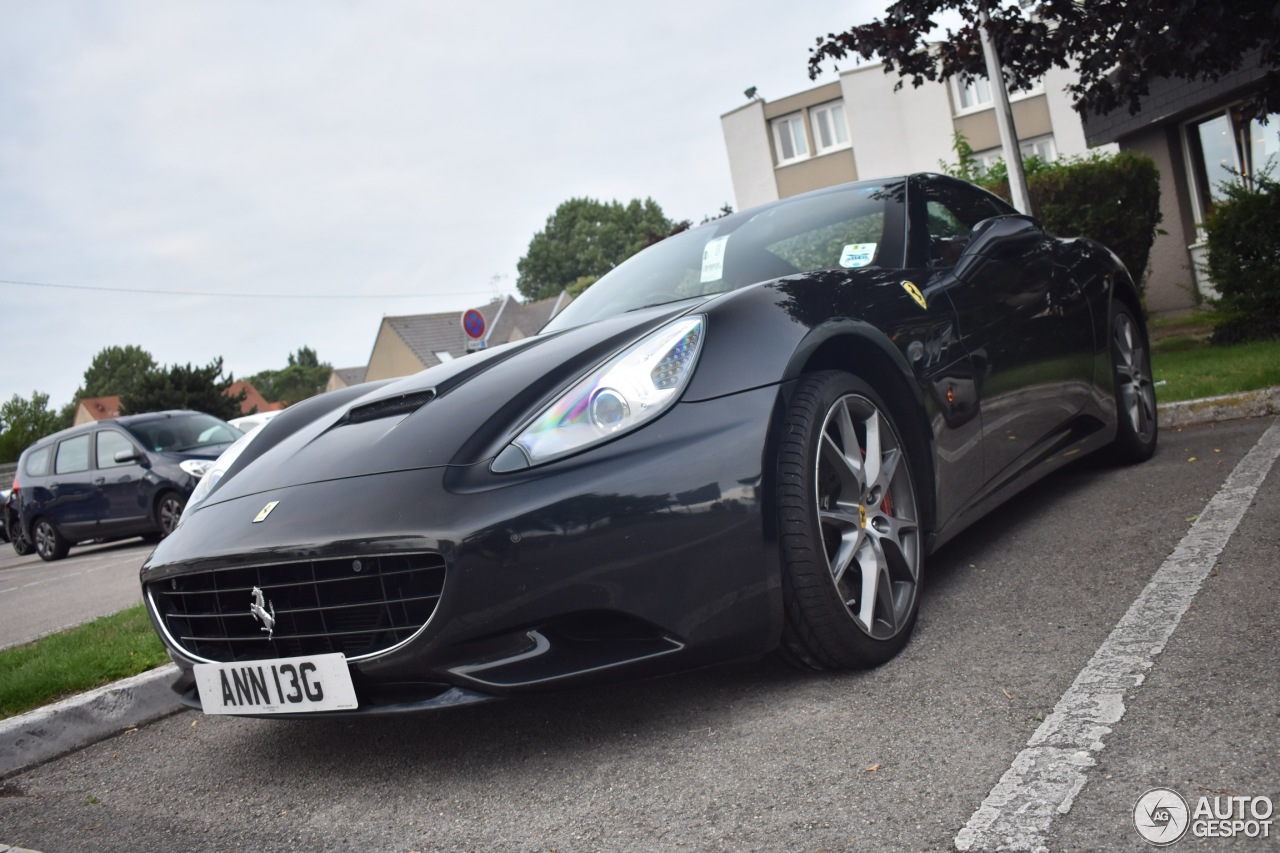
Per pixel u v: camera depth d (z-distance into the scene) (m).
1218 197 10.80
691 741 2.03
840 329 2.36
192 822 2.10
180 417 10.70
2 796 2.50
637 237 84.19
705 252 3.23
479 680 1.92
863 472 2.34
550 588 1.92
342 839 1.89
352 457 2.24
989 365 2.94
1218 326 7.34
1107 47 6.09
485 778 2.05
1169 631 2.13
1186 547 2.72
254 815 2.08
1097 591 2.50
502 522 1.92
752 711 2.13
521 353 2.53
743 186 29.50
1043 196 9.69
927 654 2.28
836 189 3.38
